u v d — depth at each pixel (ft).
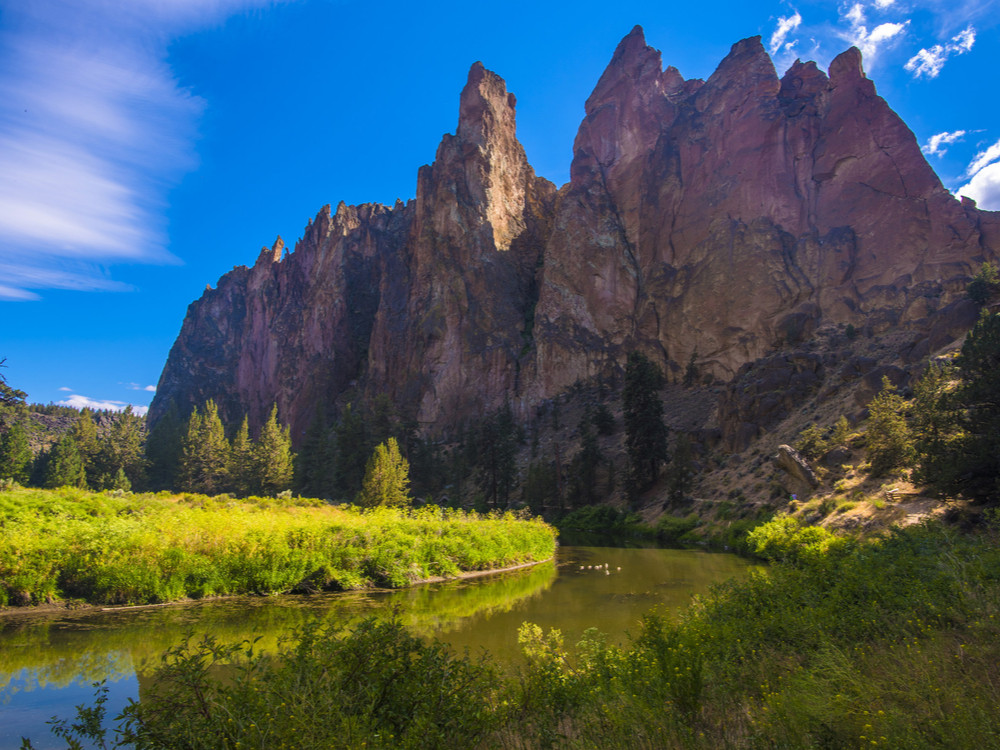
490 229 439.22
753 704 21.50
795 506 110.22
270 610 51.19
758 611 35.40
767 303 285.43
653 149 389.60
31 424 337.93
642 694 22.21
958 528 55.98
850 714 17.42
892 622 27.27
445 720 18.94
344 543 68.08
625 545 131.75
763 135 326.85
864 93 304.30
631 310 360.89
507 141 495.00
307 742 14.92
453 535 85.40
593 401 326.24
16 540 51.08
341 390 493.36
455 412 378.53
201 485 297.74
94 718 17.26
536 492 233.96
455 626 48.52
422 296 428.97
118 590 51.65
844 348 204.74
